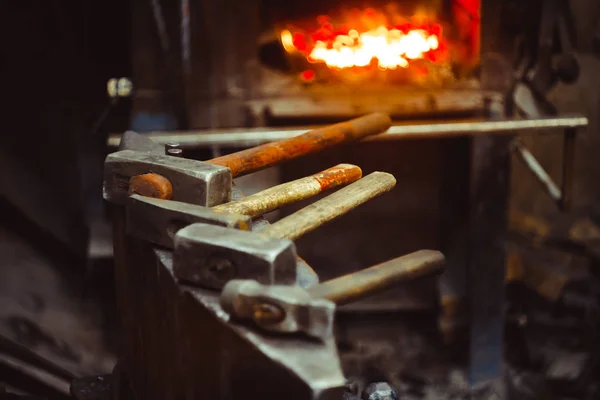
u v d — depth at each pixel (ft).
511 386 14.92
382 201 14.29
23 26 16.21
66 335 14.46
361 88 13.05
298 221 4.10
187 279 3.63
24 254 15.93
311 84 13.12
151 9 12.47
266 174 13.60
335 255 14.56
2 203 16.26
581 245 17.02
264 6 14.30
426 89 13.12
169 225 3.96
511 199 17.70
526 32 13.32
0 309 14.32
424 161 14.11
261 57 13.61
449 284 14.52
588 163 17.83
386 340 15.07
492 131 11.97
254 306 3.17
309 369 2.98
